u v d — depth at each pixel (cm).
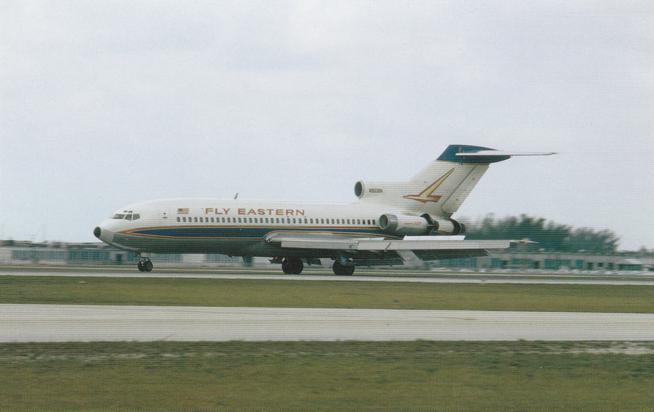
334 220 17238
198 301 8919
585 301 10475
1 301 8431
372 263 17050
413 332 6581
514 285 14125
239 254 16612
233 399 4197
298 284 12550
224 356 5316
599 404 4209
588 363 5319
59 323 6600
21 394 4225
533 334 6625
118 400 4141
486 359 5409
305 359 5278
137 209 15725
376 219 17662
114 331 6222
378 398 4275
